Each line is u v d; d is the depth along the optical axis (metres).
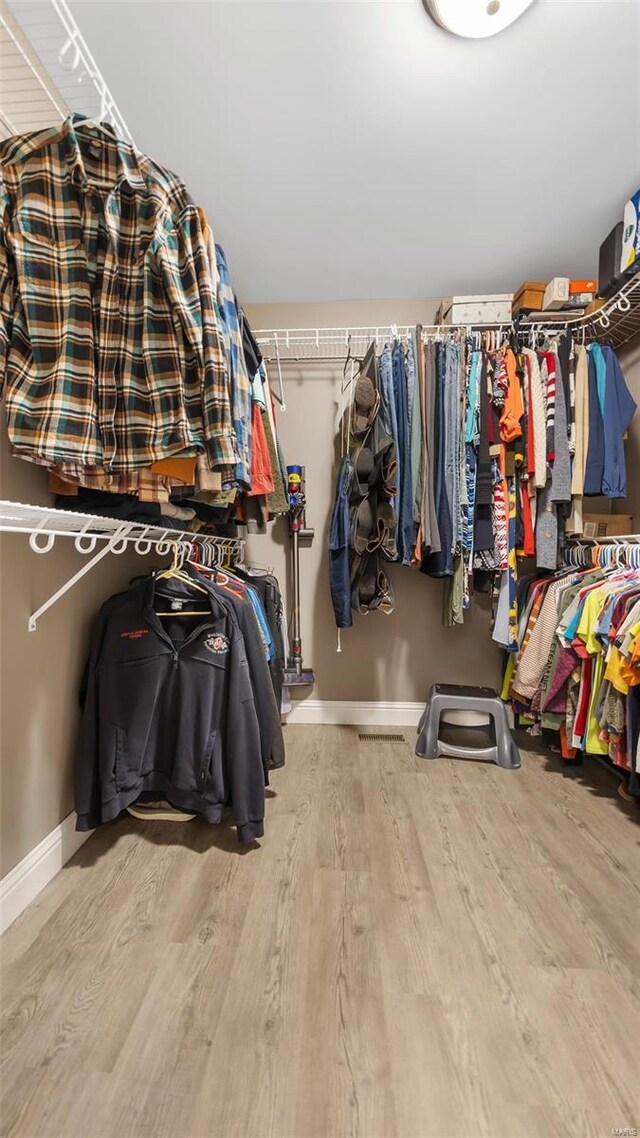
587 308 2.14
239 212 1.95
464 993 1.01
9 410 0.92
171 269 0.99
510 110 1.51
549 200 1.90
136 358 0.99
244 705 1.48
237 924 1.18
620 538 2.01
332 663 2.62
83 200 0.97
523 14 1.25
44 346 0.95
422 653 2.59
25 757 1.23
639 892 1.32
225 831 1.57
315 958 1.09
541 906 1.26
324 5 1.22
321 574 2.61
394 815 1.70
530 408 2.01
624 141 1.63
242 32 1.29
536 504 2.09
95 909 1.22
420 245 2.16
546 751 2.26
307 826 1.62
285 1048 0.89
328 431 2.58
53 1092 0.81
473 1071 0.85
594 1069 0.86
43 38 1.27
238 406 1.21
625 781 1.84
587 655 1.78
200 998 0.98
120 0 1.20
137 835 1.54
